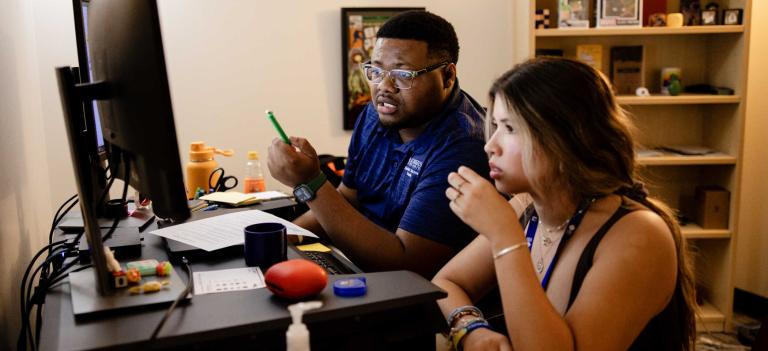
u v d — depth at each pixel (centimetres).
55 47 295
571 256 122
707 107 342
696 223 335
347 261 153
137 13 95
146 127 100
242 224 153
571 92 116
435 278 146
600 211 122
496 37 351
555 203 125
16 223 161
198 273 118
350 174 220
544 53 330
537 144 116
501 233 115
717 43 329
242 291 107
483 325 125
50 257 135
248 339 93
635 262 112
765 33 337
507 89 119
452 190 121
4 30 167
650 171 331
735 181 316
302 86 343
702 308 332
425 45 182
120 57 103
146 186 107
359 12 338
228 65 334
